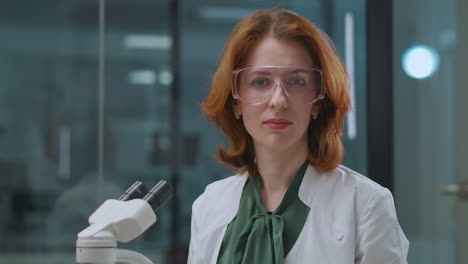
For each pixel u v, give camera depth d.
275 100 1.13
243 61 1.20
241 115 1.26
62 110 4.80
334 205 1.19
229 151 1.32
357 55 2.65
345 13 2.74
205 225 1.29
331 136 1.24
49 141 4.76
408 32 2.67
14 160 4.78
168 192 1.08
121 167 4.66
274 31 1.17
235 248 1.19
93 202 4.43
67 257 4.58
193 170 4.66
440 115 2.69
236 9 4.60
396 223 1.19
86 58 4.83
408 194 2.68
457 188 2.69
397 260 1.16
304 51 1.18
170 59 4.68
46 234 4.70
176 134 4.67
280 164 1.22
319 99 1.19
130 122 4.70
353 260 1.15
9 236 4.71
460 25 2.70
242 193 1.28
